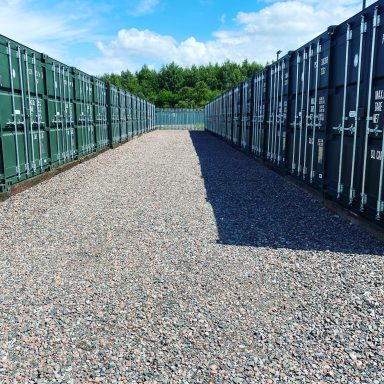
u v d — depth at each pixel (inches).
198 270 169.0
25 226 234.1
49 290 150.6
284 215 258.2
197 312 134.3
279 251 190.5
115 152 658.8
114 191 339.0
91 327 125.1
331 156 272.7
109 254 189.0
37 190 334.0
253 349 113.8
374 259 178.1
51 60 390.6
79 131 503.2
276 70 431.8
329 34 266.8
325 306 137.2
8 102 297.1
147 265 175.0
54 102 403.2
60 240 209.8
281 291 148.9
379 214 206.7
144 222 243.4
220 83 2913.4
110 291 149.8
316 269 168.2
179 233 221.0
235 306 138.2
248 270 168.4
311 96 313.7
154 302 141.3
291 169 376.2
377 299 141.0
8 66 295.7
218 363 107.7
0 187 290.8
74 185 361.1
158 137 1127.6
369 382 100.0
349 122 242.1
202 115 1812.3
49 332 122.2
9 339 118.3
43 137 374.3
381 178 203.0
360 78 224.7
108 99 694.5
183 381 100.8
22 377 101.9
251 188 353.4
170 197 316.5
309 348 114.0
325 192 279.6
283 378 101.7
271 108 457.4
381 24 201.6
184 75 2859.3
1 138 286.7
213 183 379.6
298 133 351.3
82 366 106.4
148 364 107.3
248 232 221.8
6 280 159.5
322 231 221.8
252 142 580.4
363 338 118.3
